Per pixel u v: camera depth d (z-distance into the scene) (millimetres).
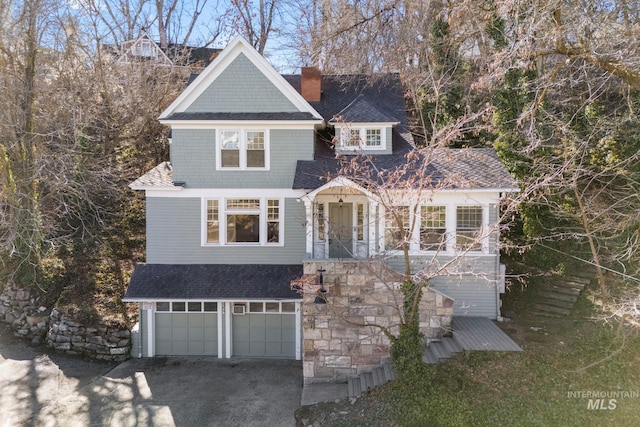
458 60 20875
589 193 15414
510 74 16875
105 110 23344
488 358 11641
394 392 11008
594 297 14391
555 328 13516
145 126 25953
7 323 17484
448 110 20859
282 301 14508
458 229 14461
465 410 10070
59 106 20391
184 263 15852
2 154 18047
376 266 12703
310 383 13031
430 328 12797
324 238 15703
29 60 18266
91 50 23359
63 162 17859
